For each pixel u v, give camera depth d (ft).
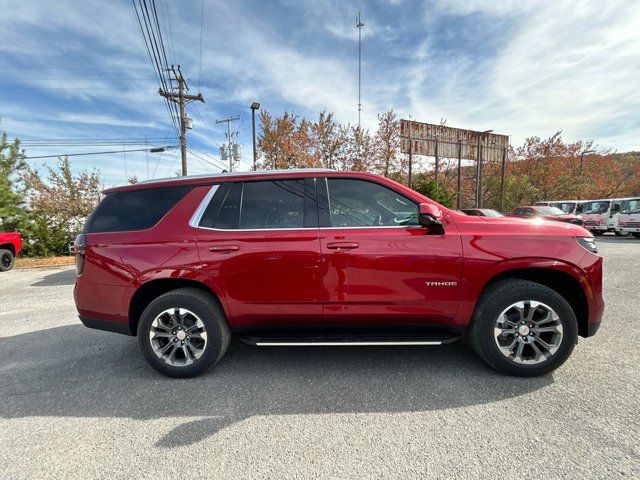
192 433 7.47
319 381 9.62
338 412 8.12
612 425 7.29
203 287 10.28
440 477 6.02
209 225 10.03
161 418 8.07
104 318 10.30
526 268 9.42
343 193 10.13
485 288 9.70
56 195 60.95
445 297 9.48
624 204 56.80
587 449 6.60
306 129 63.57
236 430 7.54
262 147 63.36
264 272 9.68
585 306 9.50
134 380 10.03
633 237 57.26
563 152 98.17
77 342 13.28
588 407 7.98
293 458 6.61
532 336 9.37
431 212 9.02
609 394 8.50
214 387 9.45
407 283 9.47
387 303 9.59
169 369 9.95
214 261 9.73
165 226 10.12
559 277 9.90
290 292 9.71
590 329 9.52
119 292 10.05
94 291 10.26
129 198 10.68
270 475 6.19
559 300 9.15
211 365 9.98
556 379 9.31
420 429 7.38
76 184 62.59
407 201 9.99
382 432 7.32
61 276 31.30
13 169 45.24
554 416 7.68
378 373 9.97
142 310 10.75
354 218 9.91
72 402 8.87
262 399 8.78
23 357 11.91
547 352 9.33
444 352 11.28
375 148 67.77
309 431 7.43
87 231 10.55
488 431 7.24
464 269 9.35
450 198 57.06
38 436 7.50
